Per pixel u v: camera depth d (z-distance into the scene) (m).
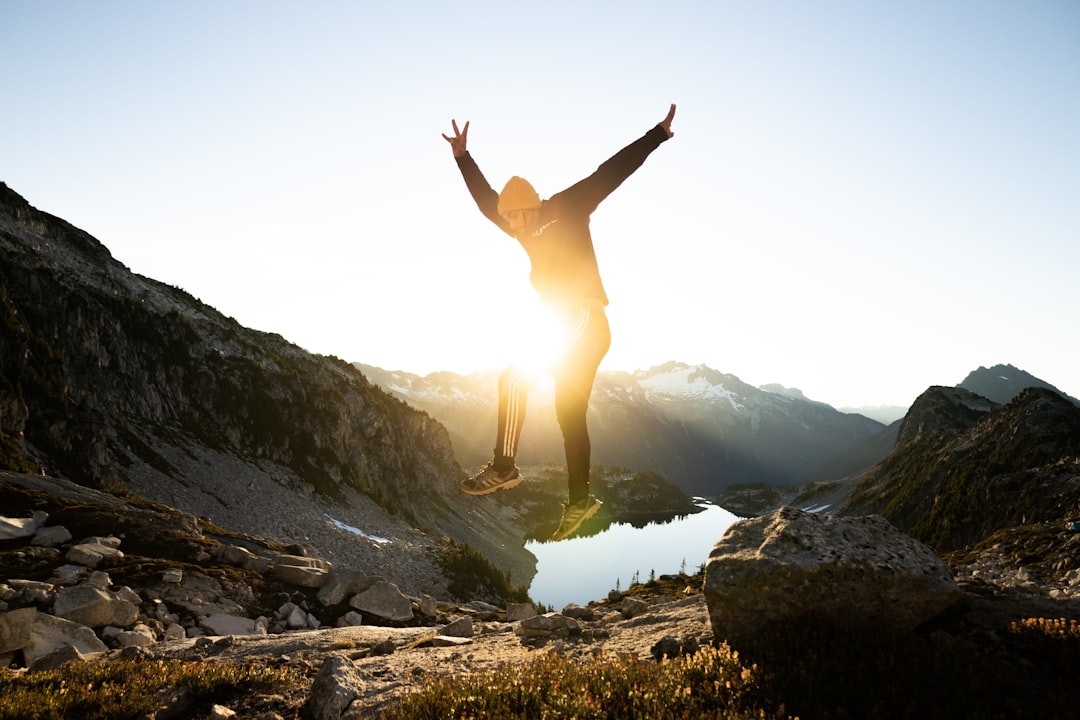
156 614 19.95
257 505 98.94
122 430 96.75
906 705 4.90
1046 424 97.75
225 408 119.81
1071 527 17.55
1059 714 4.55
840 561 6.52
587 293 3.53
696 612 10.75
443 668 8.65
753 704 5.07
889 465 181.62
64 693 7.33
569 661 6.71
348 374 195.88
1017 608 6.93
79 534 25.67
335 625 22.80
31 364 84.19
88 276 124.81
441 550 105.50
